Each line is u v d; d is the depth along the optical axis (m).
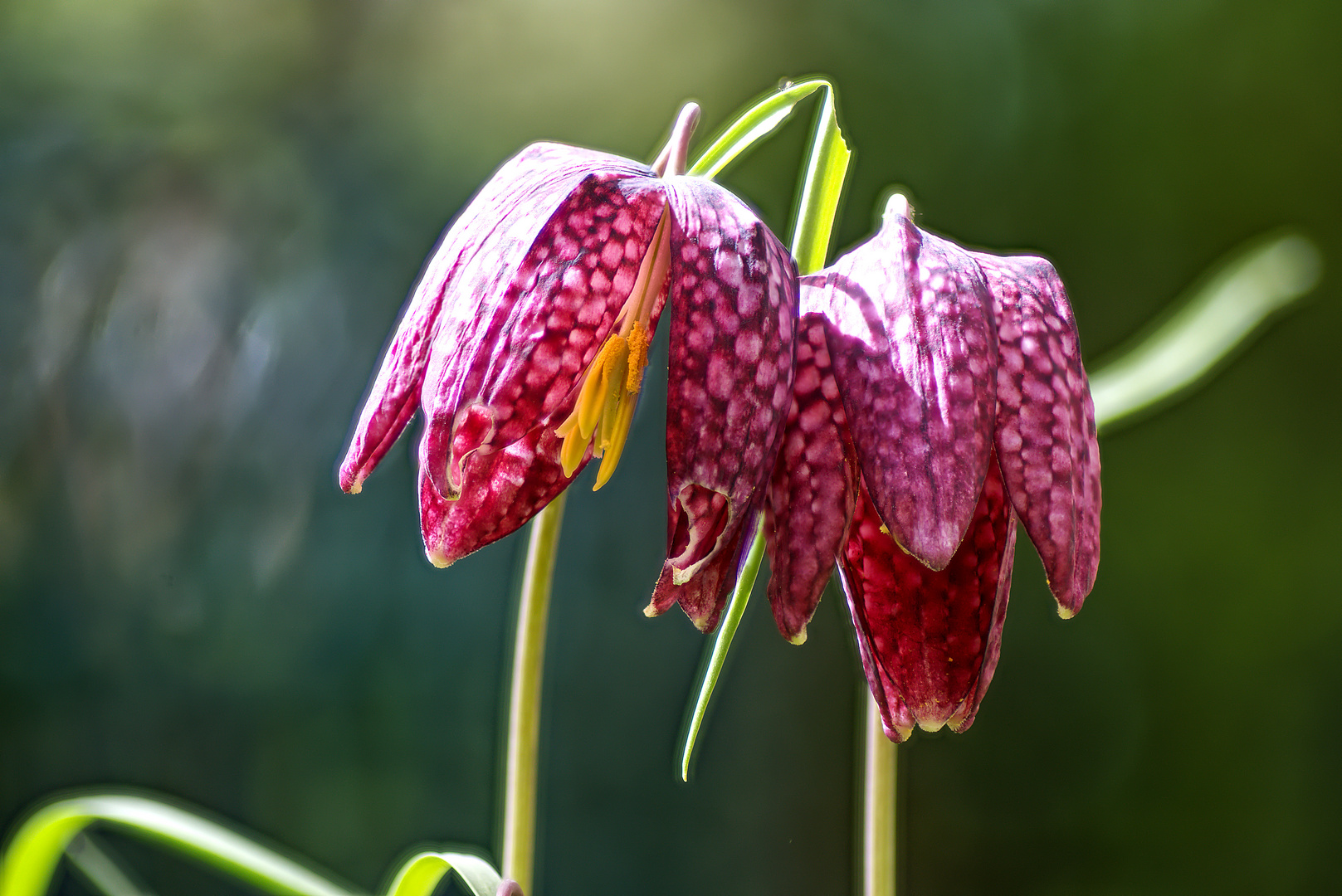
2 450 0.82
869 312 0.34
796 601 0.34
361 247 0.87
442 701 0.87
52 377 0.83
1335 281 0.85
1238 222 0.86
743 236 0.34
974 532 0.35
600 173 0.34
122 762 0.86
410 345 0.34
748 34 0.88
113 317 0.83
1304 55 0.85
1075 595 0.34
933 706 0.35
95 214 0.85
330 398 0.85
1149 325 0.82
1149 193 0.87
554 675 0.89
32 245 0.84
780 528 0.34
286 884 0.38
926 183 0.87
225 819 0.86
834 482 0.34
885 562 0.35
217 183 0.86
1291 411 0.89
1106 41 0.87
